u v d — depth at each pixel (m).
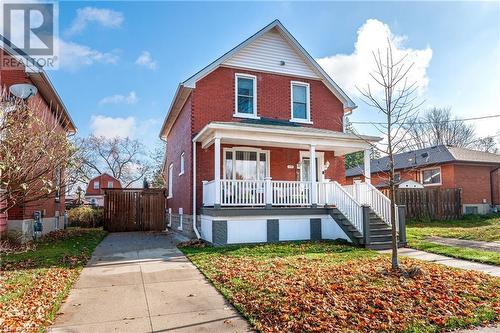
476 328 4.32
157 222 18.66
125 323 4.59
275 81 14.95
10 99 7.85
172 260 8.84
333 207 12.45
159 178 42.66
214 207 11.27
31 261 8.41
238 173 13.98
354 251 9.61
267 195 11.84
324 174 15.34
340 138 12.83
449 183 22.91
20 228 11.23
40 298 5.48
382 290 5.55
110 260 8.88
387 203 11.40
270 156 14.48
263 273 6.86
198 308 5.18
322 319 4.50
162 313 4.97
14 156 5.77
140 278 6.97
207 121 13.55
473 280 6.21
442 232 13.83
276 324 4.45
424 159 24.70
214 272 7.23
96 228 19.53
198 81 13.62
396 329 4.23
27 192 6.18
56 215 17.11
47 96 13.38
